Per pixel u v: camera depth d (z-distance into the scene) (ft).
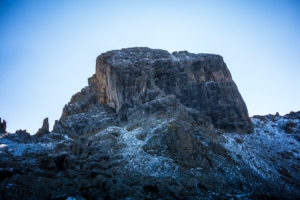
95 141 131.34
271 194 106.22
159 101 146.41
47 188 91.35
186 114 144.25
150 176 103.50
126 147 125.39
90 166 109.70
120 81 165.17
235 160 127.65
